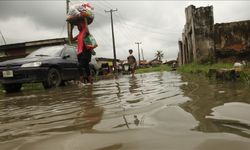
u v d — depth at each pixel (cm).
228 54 1289
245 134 161
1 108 382
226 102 266
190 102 278
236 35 1285
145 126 194
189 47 1641
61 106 336
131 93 410
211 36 1308
